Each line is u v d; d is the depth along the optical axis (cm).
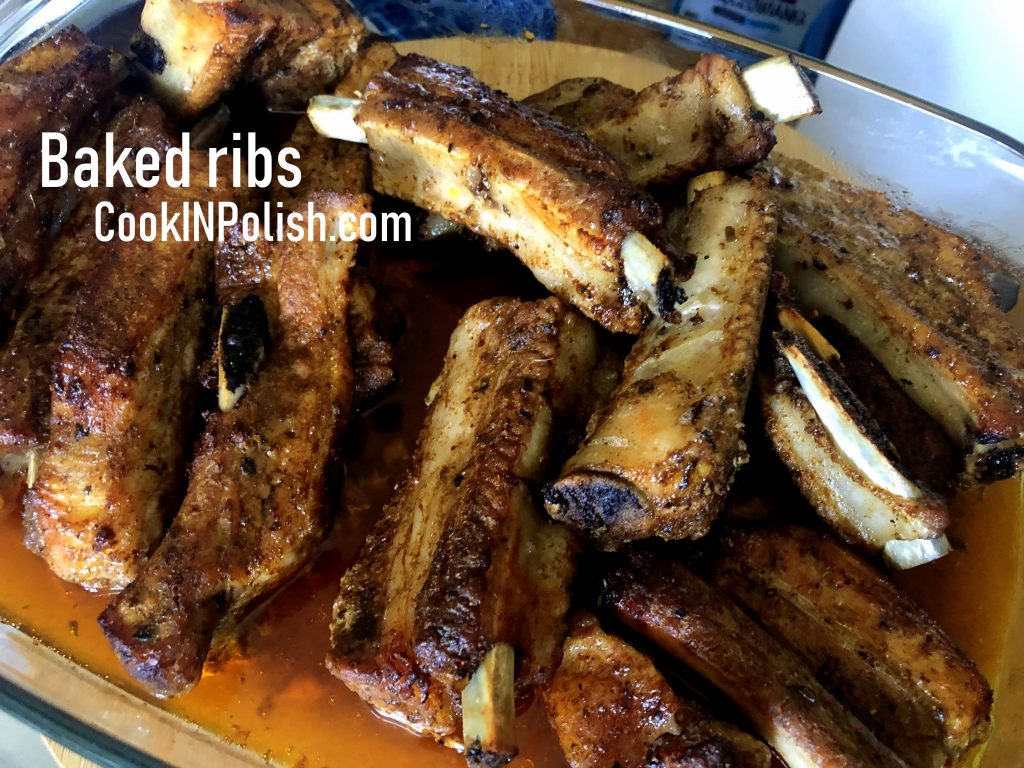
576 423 24
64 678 23
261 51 29
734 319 23
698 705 21
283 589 24
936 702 21
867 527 23
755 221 24
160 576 21
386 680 21
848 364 26
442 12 35
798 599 22
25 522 24
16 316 26
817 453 23
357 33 31
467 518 21
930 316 26
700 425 21
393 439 26
